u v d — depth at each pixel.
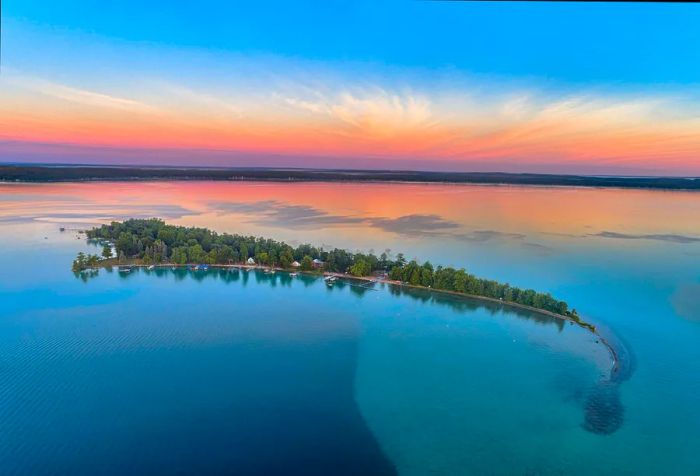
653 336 124.88
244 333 123.19
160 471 72.00
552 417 87.44
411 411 88.88
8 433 80.12
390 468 73.88
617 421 86.62
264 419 85.50
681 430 84.06
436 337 122.44
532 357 111.62
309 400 91.94
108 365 104.12
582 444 79.94
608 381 100.88
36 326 124.81
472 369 105.44
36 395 91.62
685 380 101.62
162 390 94.25
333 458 75.75
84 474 71.12
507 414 88.44
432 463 75.12
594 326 131.00
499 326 129.88
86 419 84.25
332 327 128.25
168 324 128.12
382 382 99.38
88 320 129.75
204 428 82.38
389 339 120.94
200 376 100.06
